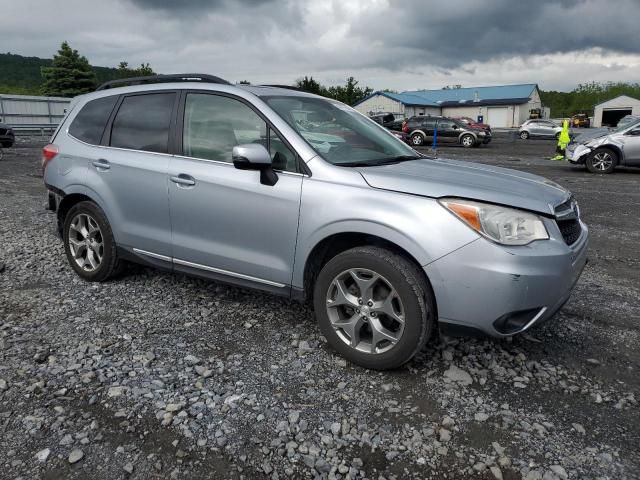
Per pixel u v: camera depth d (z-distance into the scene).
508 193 3.08
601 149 14.62
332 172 3.35
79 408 2.81
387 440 2.62
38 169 13.98
